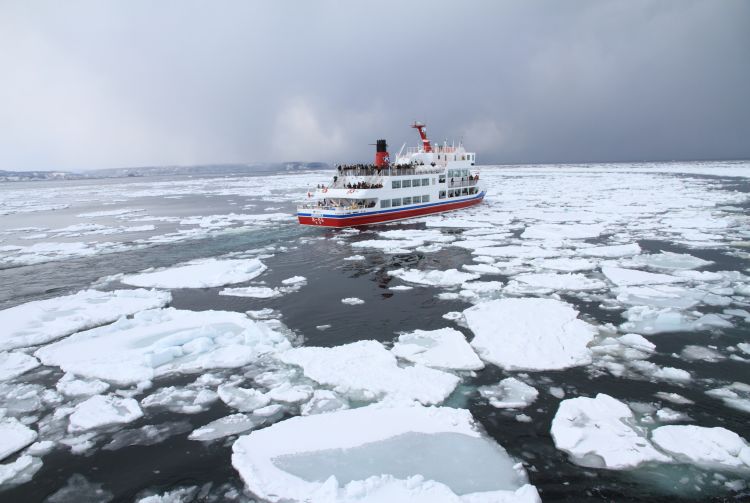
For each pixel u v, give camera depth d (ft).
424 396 31.68
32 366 38.22
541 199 165.68
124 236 107.55
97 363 37.96
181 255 83.92
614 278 59.00
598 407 29.53
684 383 32.99
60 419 30.50
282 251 85.30
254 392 33.24
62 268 75.36
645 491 22.52
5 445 27.40
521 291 55.36
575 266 66.44
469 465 24.61
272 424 29.30
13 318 50.19
